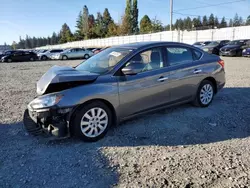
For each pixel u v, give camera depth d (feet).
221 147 11.46
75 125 11.86
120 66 13.17
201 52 17.39
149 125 14.35
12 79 35.76
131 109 13.50
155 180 8.93
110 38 176.35
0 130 13.99
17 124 14.96
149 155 10.84
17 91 25.52
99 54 15.69
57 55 97.45
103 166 10.00
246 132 13.21
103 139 12.60
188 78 15.90
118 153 11.10
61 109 11.44
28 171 9.72
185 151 11.14
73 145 11.98
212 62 17.52
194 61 16.57
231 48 69.26
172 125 14.33
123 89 12.97
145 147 11.66
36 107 11.77
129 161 10.35
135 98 13.48
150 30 189.67
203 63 16.92
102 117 12.60
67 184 8.86
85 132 12.15
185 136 12.82
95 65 14.21
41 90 12.21
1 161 10.49
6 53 87.10
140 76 13.58
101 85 12.35
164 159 10.43
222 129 13.67
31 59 92.12
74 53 99.40
